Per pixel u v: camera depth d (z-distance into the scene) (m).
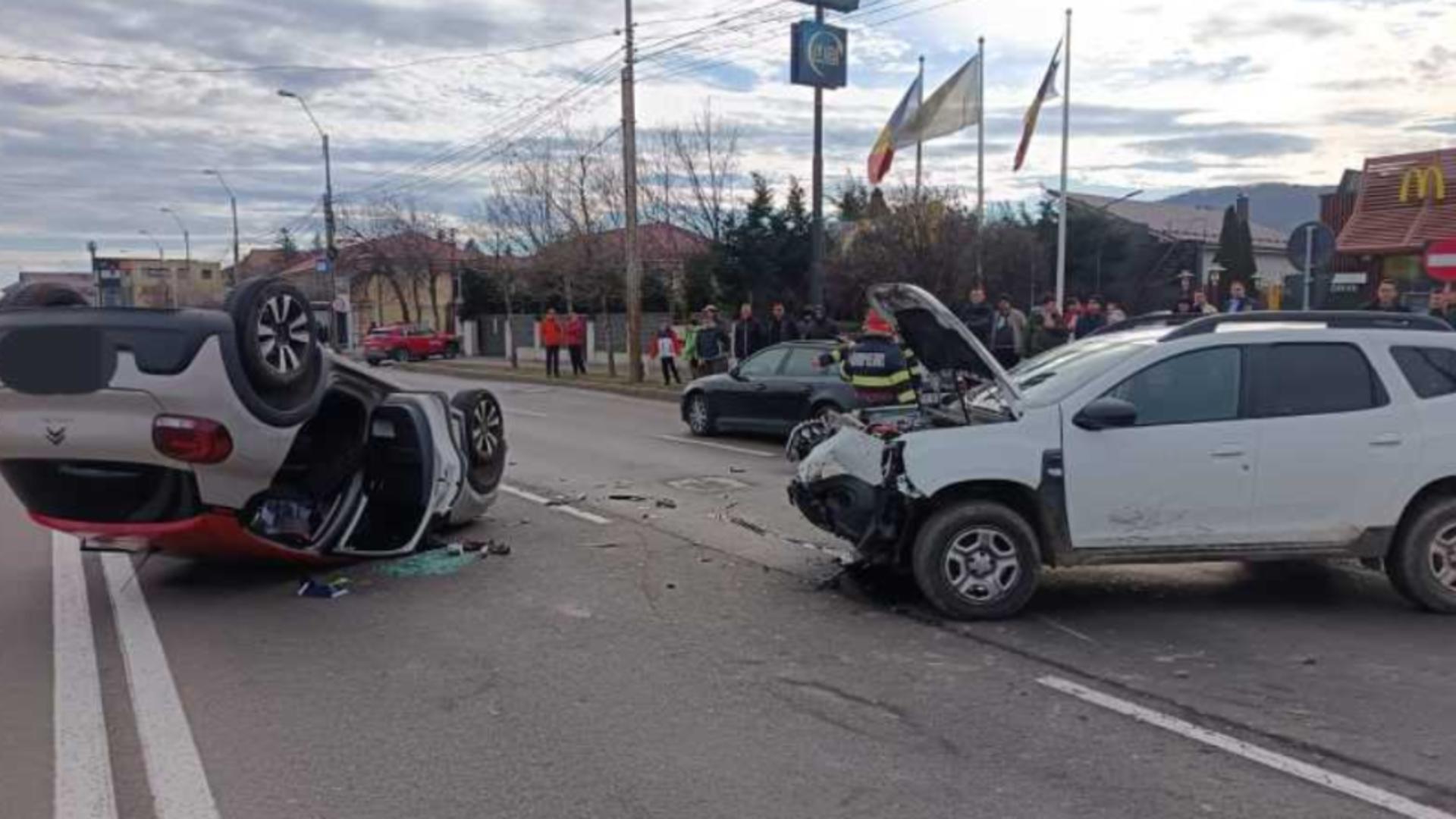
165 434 6.02
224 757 4.31
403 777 4.11
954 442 6.11
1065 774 4.11
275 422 6.45
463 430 8.52
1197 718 4.64
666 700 4.91
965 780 4.05
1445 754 4.25
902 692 4.98
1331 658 5.43
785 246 33.94
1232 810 3.80
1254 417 6.15
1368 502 6.14
